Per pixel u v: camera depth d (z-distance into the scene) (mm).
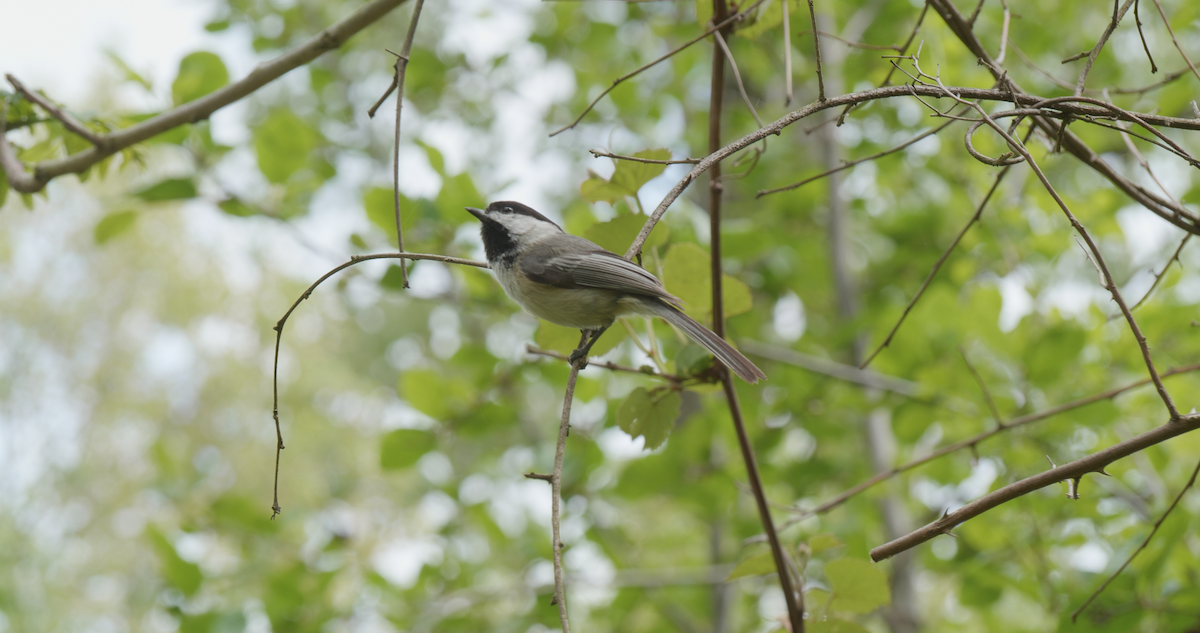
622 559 12000
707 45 13641
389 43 14562
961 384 9211
